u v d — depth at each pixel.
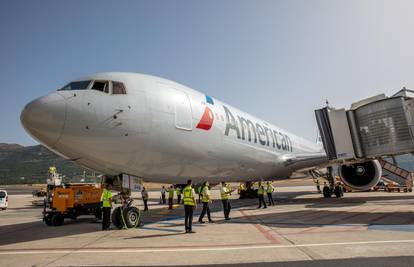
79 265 5.92
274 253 6.50
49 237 9.62
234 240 8.12
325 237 8.10
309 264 5.56
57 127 8.64
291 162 20.17
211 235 9.03
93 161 9.62
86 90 9.49
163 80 11.68
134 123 9.70
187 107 11.63
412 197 22.05
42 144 9.73
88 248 7.61
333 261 5.71
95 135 9.04
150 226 11.27
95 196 14.30
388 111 12.54
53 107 8.67
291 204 18.75
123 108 9.60
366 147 13.15
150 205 22.41
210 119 12.77
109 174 10.69
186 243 7.91
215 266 5.66
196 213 15.44
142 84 10.56
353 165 19.44
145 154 10.17
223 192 12.63
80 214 13.73
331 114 13.92
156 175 11.32
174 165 11.37
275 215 13.49
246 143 15.56
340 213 13.32
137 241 8.37
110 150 9.38
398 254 6.10
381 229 9.13
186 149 11.38
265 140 17.98
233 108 16.36
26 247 7.97
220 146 13.32
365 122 13.16
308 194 31.27
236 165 15.05
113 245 7.89
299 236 8.37
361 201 19.36
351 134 13.43
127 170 10.37
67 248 7.68
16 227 12.48
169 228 10.68
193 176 12.89
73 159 9.61
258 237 8.46
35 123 8.60
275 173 20.34
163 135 10.45
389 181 31.14
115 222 10.89
